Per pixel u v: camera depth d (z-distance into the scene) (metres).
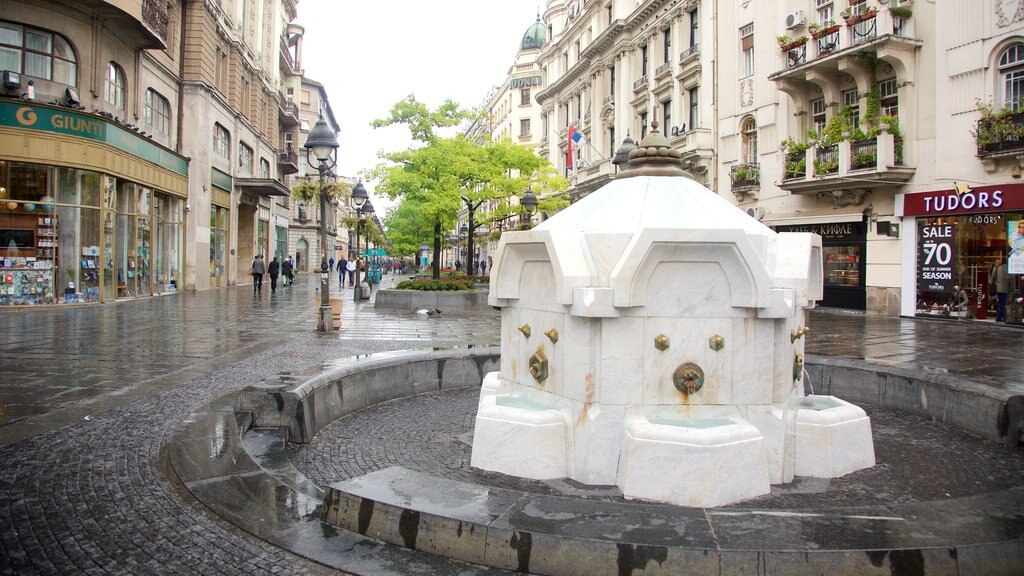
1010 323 16.41
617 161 13.00
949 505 3.07
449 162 25.52
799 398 4.85
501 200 29.14
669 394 4.02
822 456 4.37
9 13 17.27
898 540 2.66
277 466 4.23
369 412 6.38
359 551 3.02
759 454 3.86
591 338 4.03
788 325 4.26
